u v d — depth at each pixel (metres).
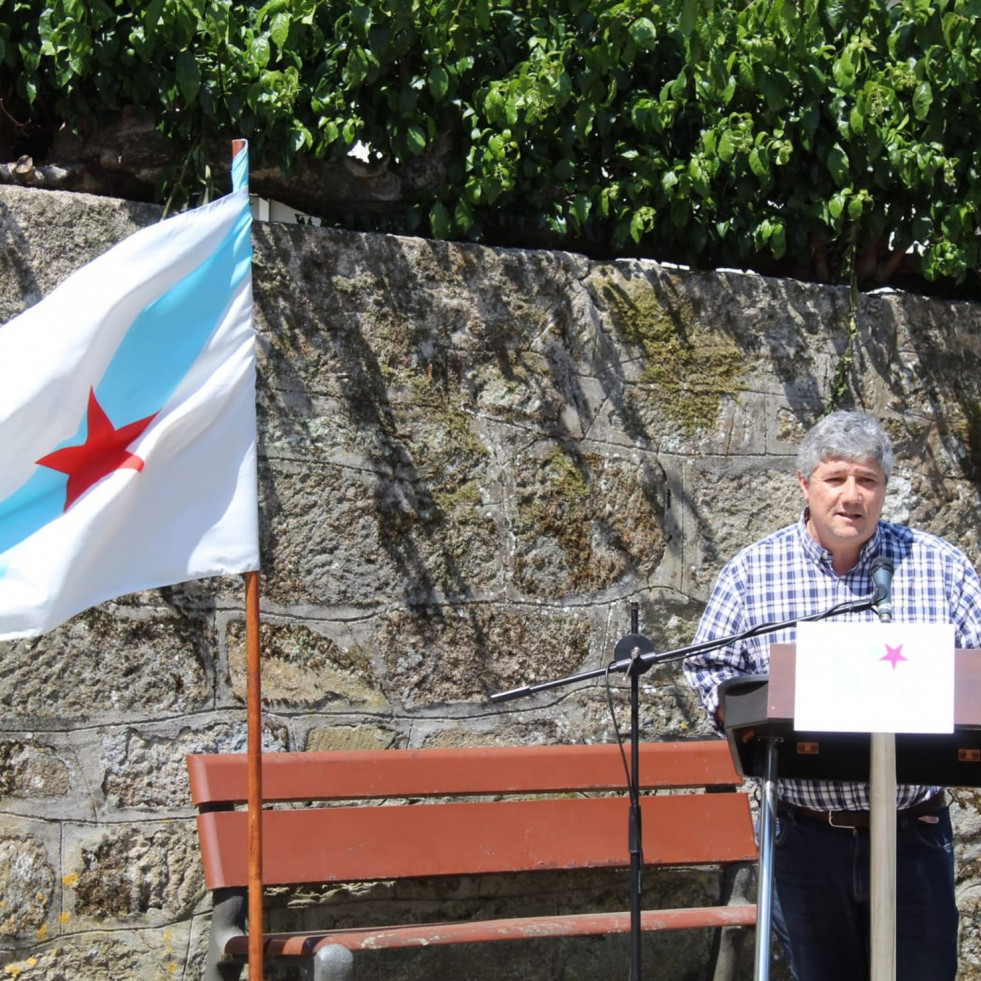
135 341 3.14
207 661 3.80
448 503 4.04
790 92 4.41
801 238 4.55
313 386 3.93
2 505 3.03
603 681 4.18
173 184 4.04
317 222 4.36
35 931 3.60
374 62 4.03
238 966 3.51
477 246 4.14
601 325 4.24
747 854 3.99
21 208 3.72
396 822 3.73
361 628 3.94
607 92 4.34
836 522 3.28
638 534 4.23
